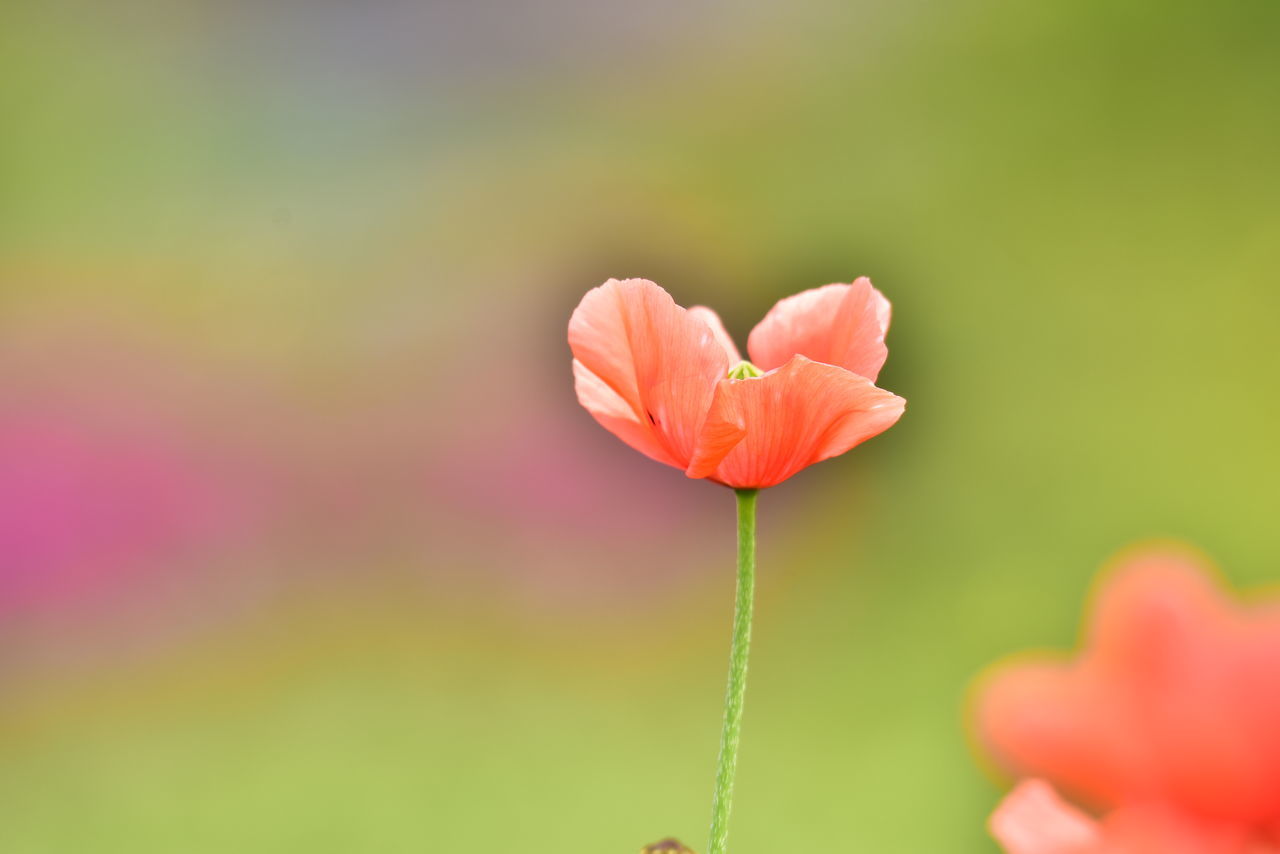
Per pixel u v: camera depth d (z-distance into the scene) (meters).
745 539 0.70
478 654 3.34
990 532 3.19
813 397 0.70
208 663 3.34
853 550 3.39
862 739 2.66
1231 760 0.65
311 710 3.02
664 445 0.73
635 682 3.23
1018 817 0.67
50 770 2.79
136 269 5.07
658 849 0.68
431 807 2.55
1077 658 0.67
